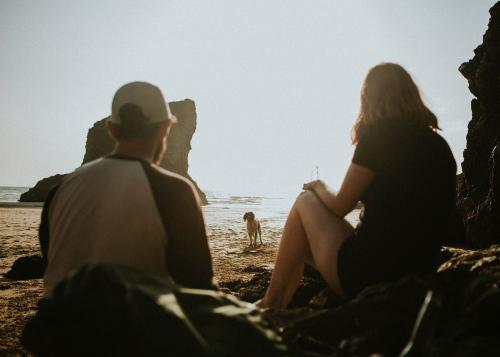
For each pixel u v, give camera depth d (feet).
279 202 237.45
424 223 6.29
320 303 8.61
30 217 74.43
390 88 6.74
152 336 3.98
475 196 24.52
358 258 6.48
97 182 5.55
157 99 5.98
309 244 7.66
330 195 7.26
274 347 4.60
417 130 6.54
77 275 4.66
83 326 4.20
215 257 27.55
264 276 12.55
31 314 11.89
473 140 25.84
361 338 5.22
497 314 4.81
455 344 4.69
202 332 4.48
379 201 6.43
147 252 5.42
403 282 5.75
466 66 30.86
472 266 6.81
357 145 6.62
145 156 5.91
